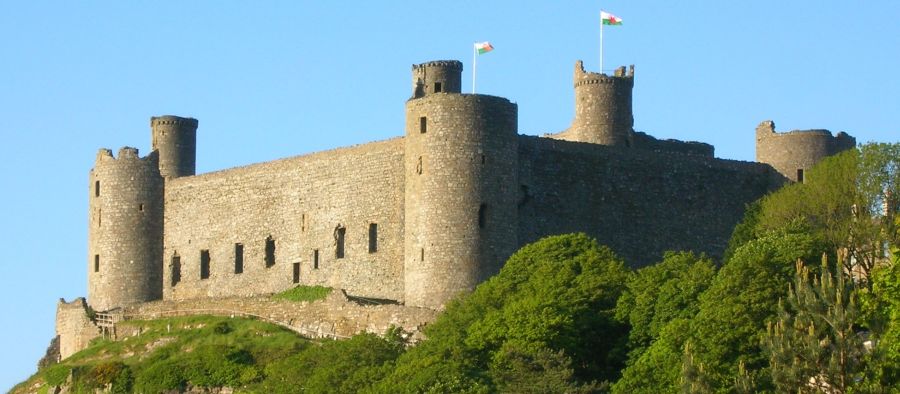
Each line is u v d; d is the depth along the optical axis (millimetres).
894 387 109750
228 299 162750
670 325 129500
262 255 167000
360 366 139000
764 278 129875
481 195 150375
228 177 170250
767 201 153375
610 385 130375
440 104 151000
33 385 159875
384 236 157875
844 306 111438
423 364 133500
